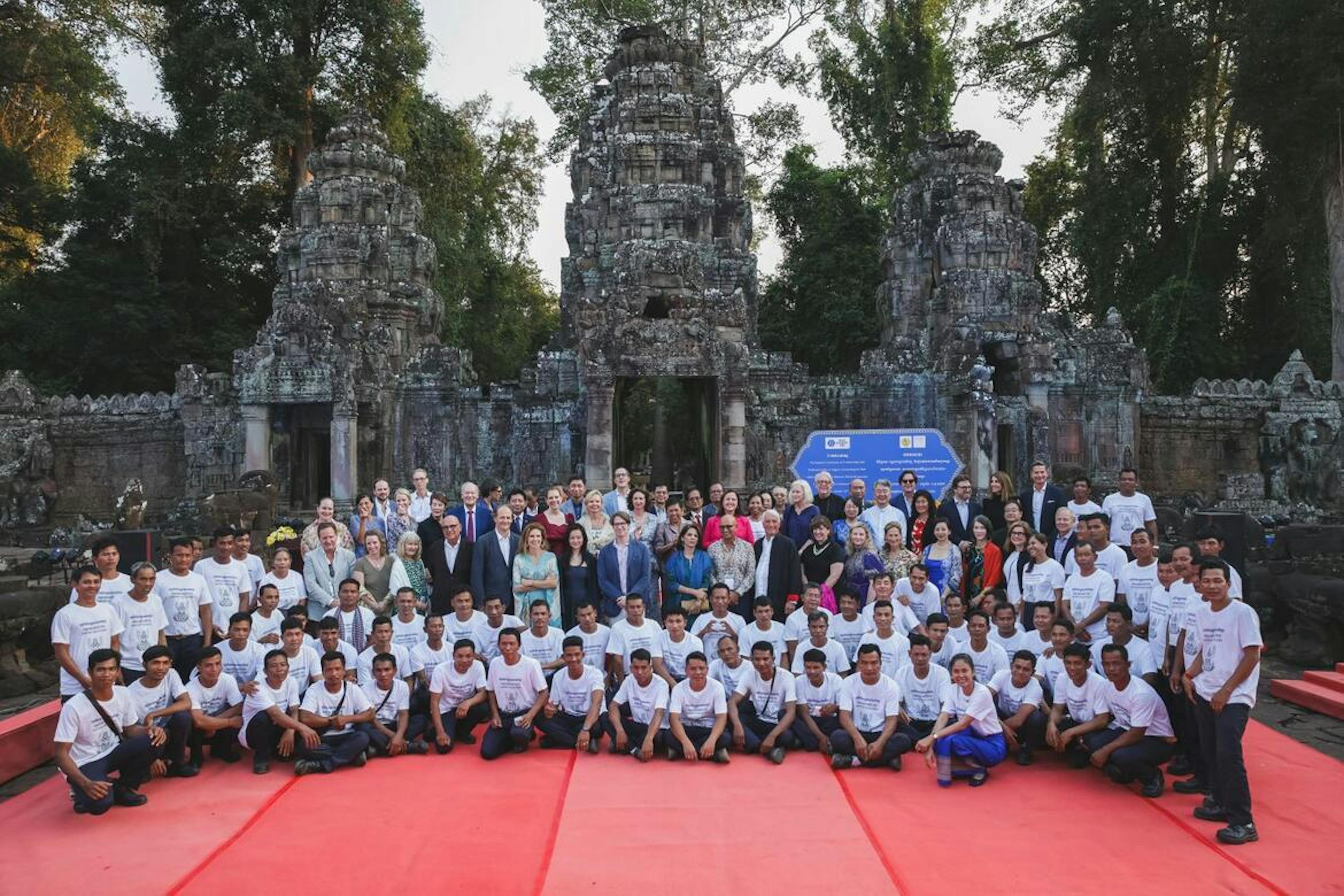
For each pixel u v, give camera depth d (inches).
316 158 1579.7
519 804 455.5
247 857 399.9
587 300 1389.0
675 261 1295.5
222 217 2039.9
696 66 1536.7
